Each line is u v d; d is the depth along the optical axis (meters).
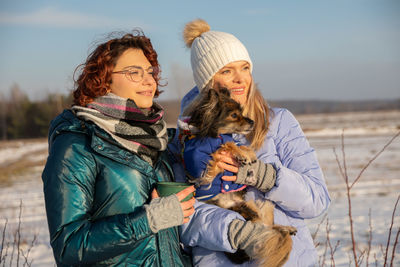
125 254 2.02
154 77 2.57
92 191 2.06
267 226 2.32
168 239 2.18
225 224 2.27
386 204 8.41
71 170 1.99
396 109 95.88
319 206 2.49
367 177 12.09
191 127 2.96
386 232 6.18
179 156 2.98
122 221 1.92
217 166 2.64
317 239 5.88
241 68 2.92
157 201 2.04
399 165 14.31
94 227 1.91
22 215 8.41
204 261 2.42
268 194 2.45
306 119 62.38
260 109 2.72
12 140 45.31
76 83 2.35
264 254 2.18
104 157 2.08
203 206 2.44
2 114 52.94
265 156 2.60
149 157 2.29
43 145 33.72
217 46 2.88
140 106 2.33
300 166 2.60
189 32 3.21
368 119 52.34
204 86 3.06
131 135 2.18
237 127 2.75
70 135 2.09
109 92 2.28
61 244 1.90
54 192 1.97
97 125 2.12
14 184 13.54
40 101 49.44
